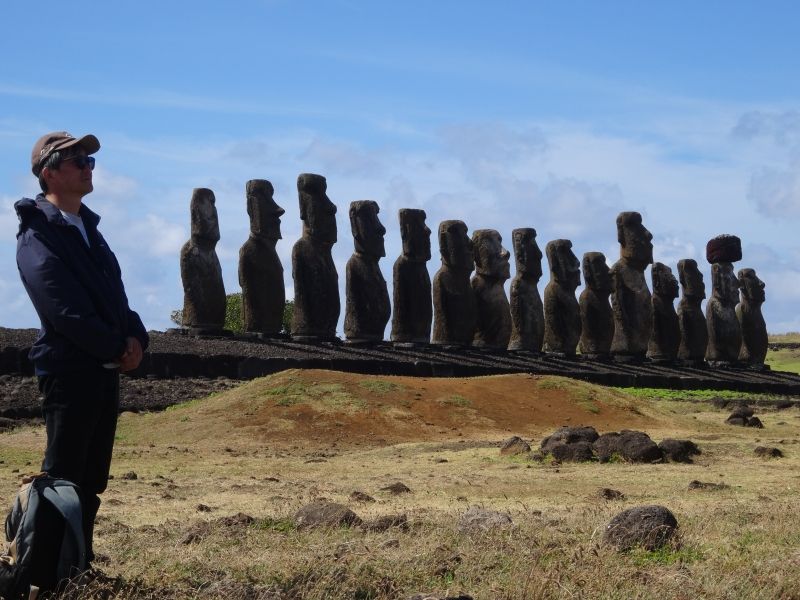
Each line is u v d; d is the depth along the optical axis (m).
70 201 7.59
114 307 7.54
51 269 7.20
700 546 10.01
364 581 8.10
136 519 12.80
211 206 41.53
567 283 54.38
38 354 7.33
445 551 9.21
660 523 10.10
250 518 11.37
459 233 48.28
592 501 14.69
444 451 23.70
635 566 8.98
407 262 47.38
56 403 7.30
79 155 7.57
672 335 59.09
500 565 8.88
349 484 17.61
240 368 36.38
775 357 87.81
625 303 56.88
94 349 7.20
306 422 26.70
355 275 45.19
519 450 22.11
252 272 42.38
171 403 31.36
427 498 15.46
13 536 7.07
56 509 6.99
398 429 27.03
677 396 45.34
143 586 7.75
